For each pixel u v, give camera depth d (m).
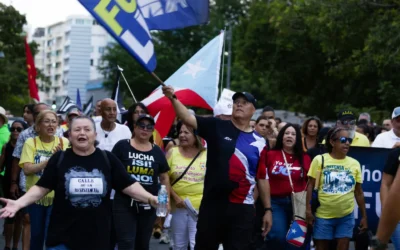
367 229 9.86
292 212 9.59
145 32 6.72
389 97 29.58
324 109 42.12
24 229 10.29
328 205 9.44
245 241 7.51
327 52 36.50
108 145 9.93
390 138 10.99
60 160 6.53
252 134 7.64
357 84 37.12
